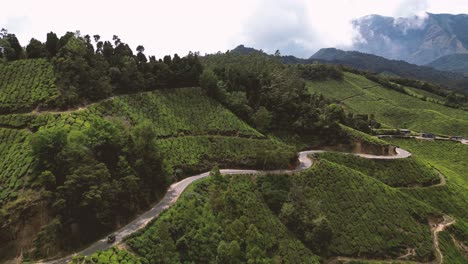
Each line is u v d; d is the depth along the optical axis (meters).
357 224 94.62
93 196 69.31
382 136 186.62
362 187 105.12
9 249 64.12
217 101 134.62
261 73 159.50
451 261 93.81
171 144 106.50
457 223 106.38
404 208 103.62
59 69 110.00
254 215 85.62
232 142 114.88
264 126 129.00
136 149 88.12
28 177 74.25
